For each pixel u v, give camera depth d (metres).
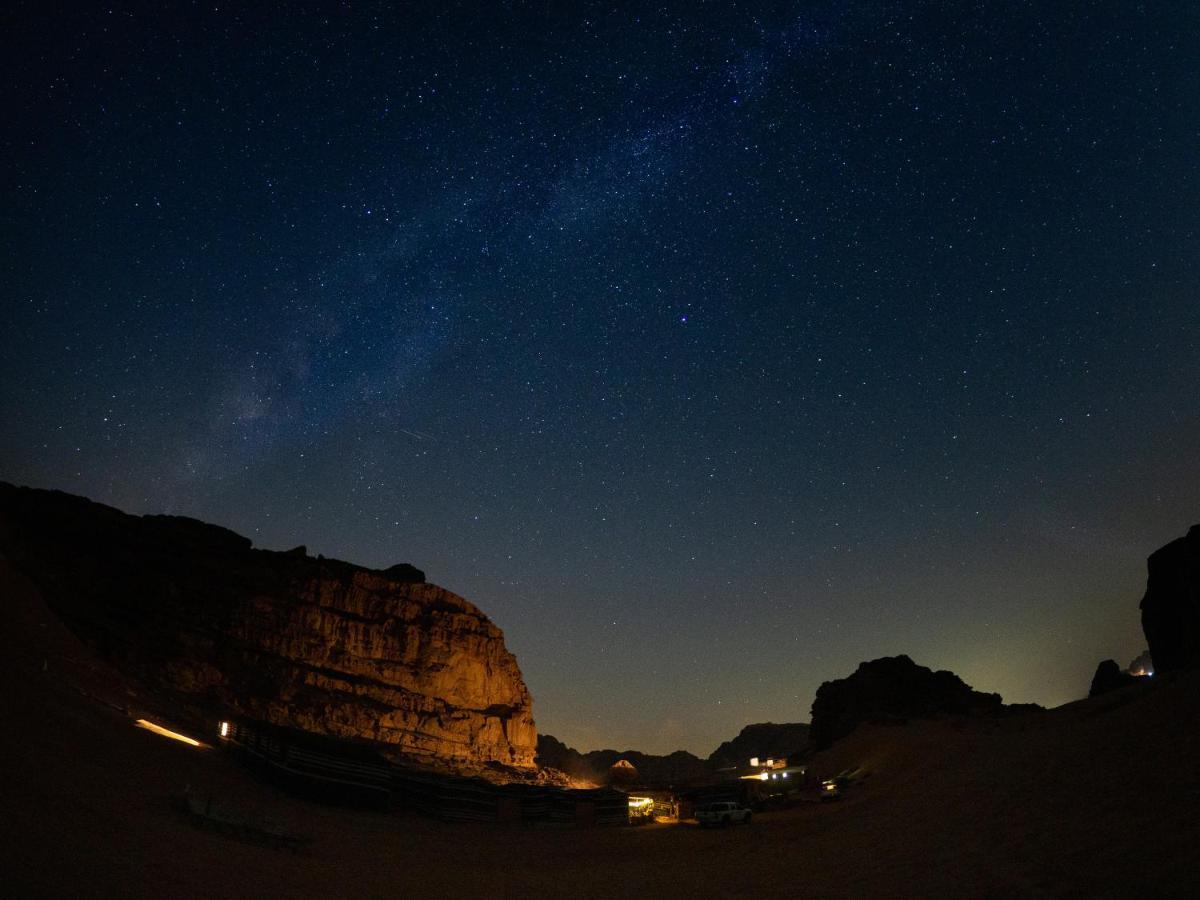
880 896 17.94
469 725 77.19
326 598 73.88
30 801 17.84
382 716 68.50
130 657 53.84
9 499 59.69
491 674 85.12
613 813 49.09
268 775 38.84
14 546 55.38
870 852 23.80
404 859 28.62
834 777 58.16
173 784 29.09
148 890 15.12
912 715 75.69
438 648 79.75
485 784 57.56
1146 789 18.62
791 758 89.44
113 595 58.31
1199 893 12.29
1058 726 36.47
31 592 45.78
